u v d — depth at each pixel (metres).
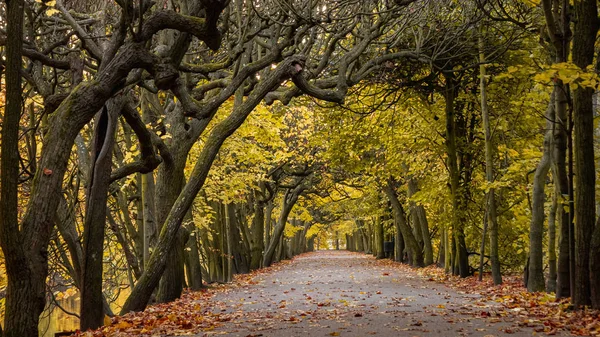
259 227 35.31
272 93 17.02
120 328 10.17
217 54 17.53
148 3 10.77
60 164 7.84
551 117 13.98
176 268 16.17
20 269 7.16
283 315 11.46
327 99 14.91
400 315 10.75
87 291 10.61
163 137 15.03
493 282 17.94
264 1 14.55
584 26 10.11
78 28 9.98
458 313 10.94
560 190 11.84
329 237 109.44
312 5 14.84
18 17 6.59
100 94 8.40
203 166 13.31
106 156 10.80
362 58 19.98
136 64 9.06
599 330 7.98
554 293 13.05
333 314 11.26
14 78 6.61
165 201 14.80
